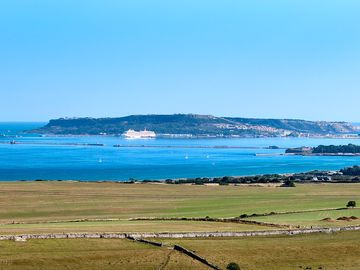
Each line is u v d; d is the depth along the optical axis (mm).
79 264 96375
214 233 119000
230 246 110375
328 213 171250
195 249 106500
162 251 104812
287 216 163375
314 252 110625
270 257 106062
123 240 110938
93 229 121875
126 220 151500
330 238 122375
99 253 101688
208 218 153500
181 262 99500
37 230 118938
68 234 111188
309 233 127062
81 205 195375
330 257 108500
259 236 121688
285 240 118812
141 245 108188
